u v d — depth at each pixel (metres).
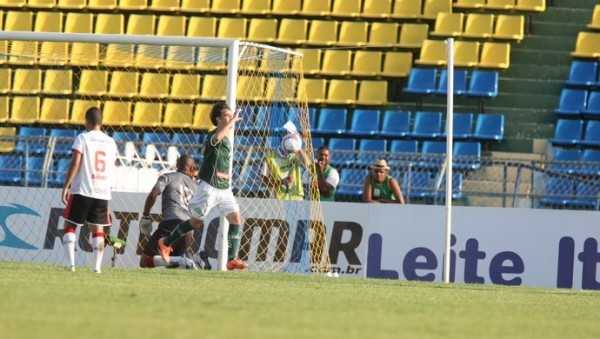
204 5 98.12
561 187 71.38
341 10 96.31
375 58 92.19
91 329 24.59
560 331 29.45
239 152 64.69
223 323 27.12
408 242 59.62
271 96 67.19
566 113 87.19
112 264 60.03
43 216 61.22
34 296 32.41
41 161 80.06
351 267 60.06
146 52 75.12
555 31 93.56
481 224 59.56
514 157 85.50
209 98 88.88
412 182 70.75
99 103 90.50
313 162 61.88
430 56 90.62
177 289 38.00
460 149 84.44
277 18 97.00
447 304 37.28
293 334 25.34
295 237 60.06
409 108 89.81
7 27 98.50
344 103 89.56
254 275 49.06
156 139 89.38
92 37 56.69
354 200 80.31
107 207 46.31
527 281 59.22
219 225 56.09
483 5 94.56
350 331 26.72
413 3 95.31
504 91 90.06
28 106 91.31
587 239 59.00
